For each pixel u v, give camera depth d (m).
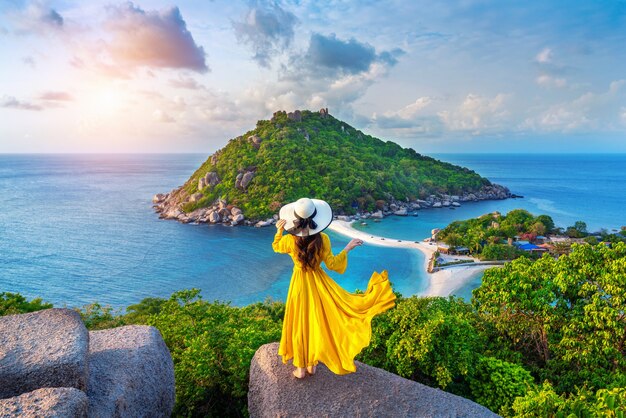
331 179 146.88
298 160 159.00
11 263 86.06
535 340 17.64
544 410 7.94
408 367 12.97
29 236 110.69
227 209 130.88
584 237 93.69
